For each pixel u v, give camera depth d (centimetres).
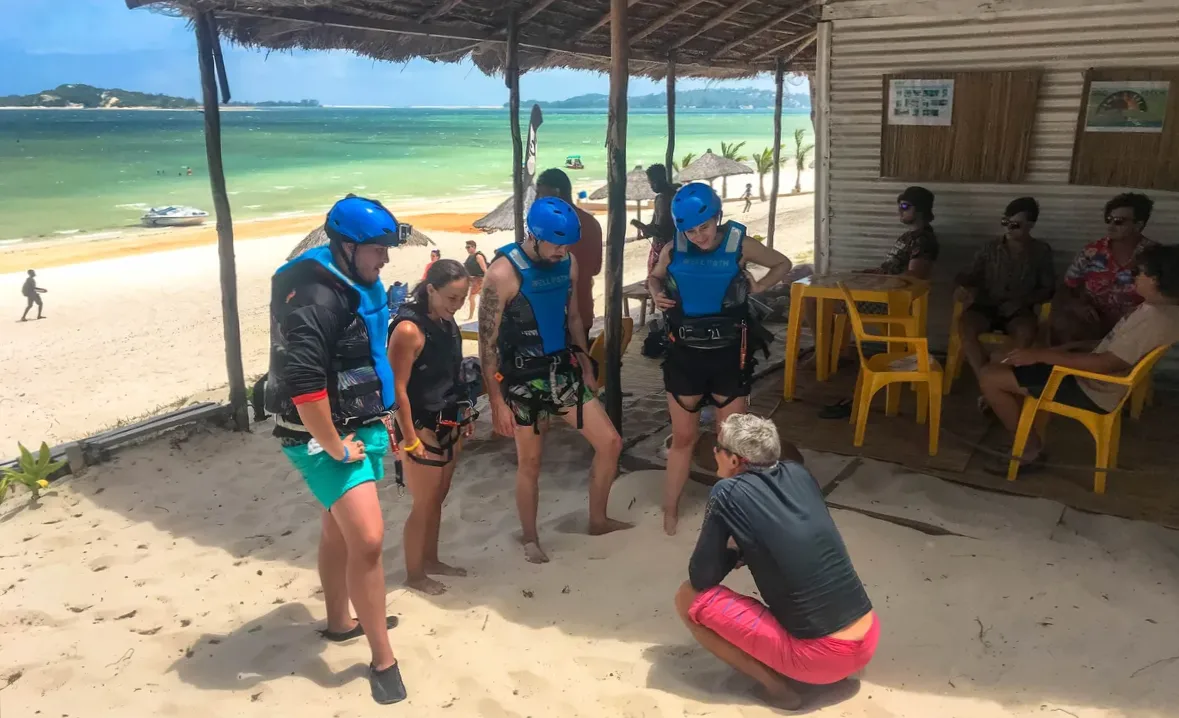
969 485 436
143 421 610
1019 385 434
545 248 362
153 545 436
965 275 562
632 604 359
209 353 1452
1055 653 304
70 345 1535
